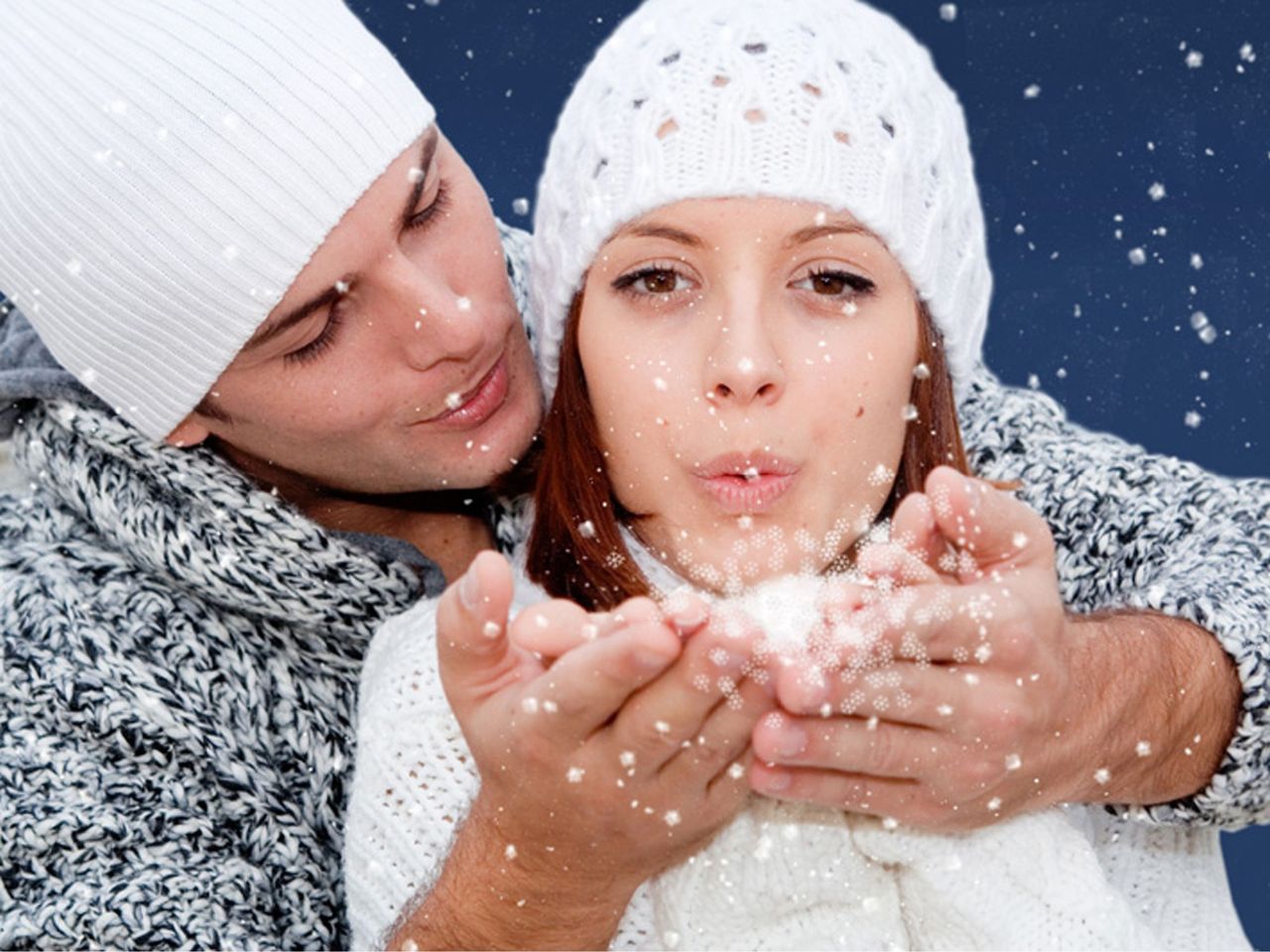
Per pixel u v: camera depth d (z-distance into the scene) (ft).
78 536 4.66
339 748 4.50
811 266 3.78
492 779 3.27
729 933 3.65
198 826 4.19
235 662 4.44
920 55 4.20
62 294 4.25
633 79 3.91
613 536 3.93
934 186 4.03
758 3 3.99
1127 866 4.24
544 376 4.36
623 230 3.82
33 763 4.15
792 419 3.70
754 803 3.64
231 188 4.00
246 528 4.35
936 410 4.07
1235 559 4.17
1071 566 4.49
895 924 3.70
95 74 4.05
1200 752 3.87
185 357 4.19
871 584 3.25
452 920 3.49
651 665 2.95
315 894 4.31
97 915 3.92
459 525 4.79
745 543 3.77
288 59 4.04
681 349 3.75
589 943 3.53
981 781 3.34
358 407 4.19
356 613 4.43
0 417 4.75
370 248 4.05
